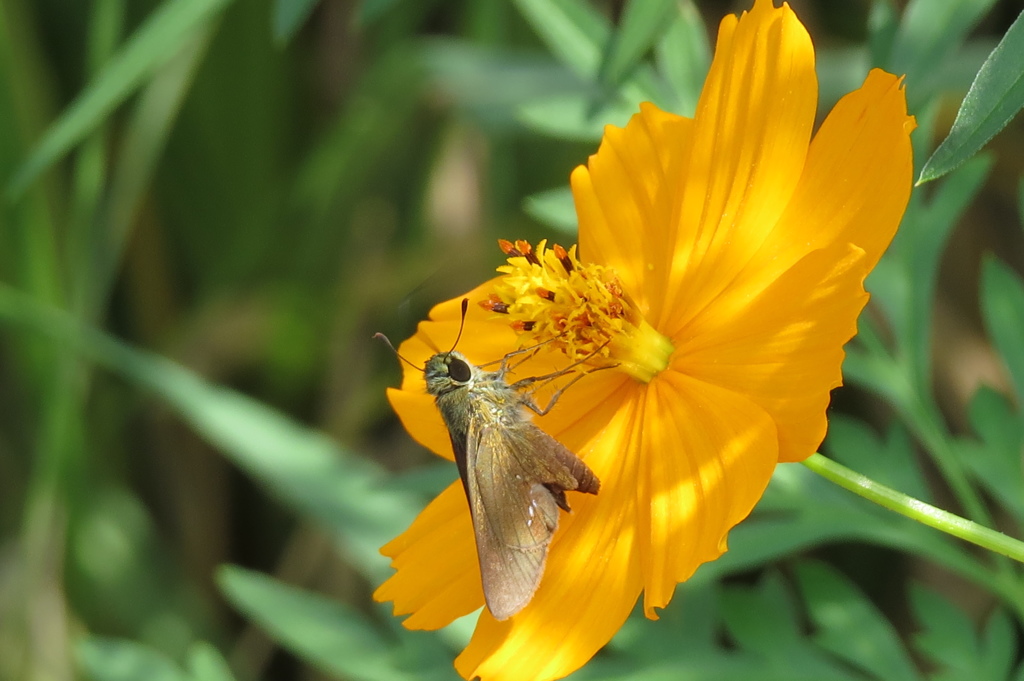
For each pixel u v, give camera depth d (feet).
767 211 0.87
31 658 1.15
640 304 0.89
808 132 0.86
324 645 0.99
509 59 1.19
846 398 1.19
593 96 0.99
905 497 0.85
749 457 0.83
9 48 1.15
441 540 0.88
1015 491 0.98
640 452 0.86
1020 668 0.95
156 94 1.15
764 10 0.86
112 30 1.12
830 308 0.83
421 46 1.20
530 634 0.85
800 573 0.97
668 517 0.84
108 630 1.18
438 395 0.86
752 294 0.86
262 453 1.10
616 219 0.90
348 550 1.08
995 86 0.79
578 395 0.89
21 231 1.16
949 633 0.96
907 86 0.96
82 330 1.13
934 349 1.18
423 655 0.98
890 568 1.17
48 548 1.17
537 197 1.00
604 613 0.84
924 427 0.99
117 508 1.20
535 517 0.84
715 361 0.86
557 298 0.88
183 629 1.18
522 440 0.84
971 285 1.19
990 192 1.18
